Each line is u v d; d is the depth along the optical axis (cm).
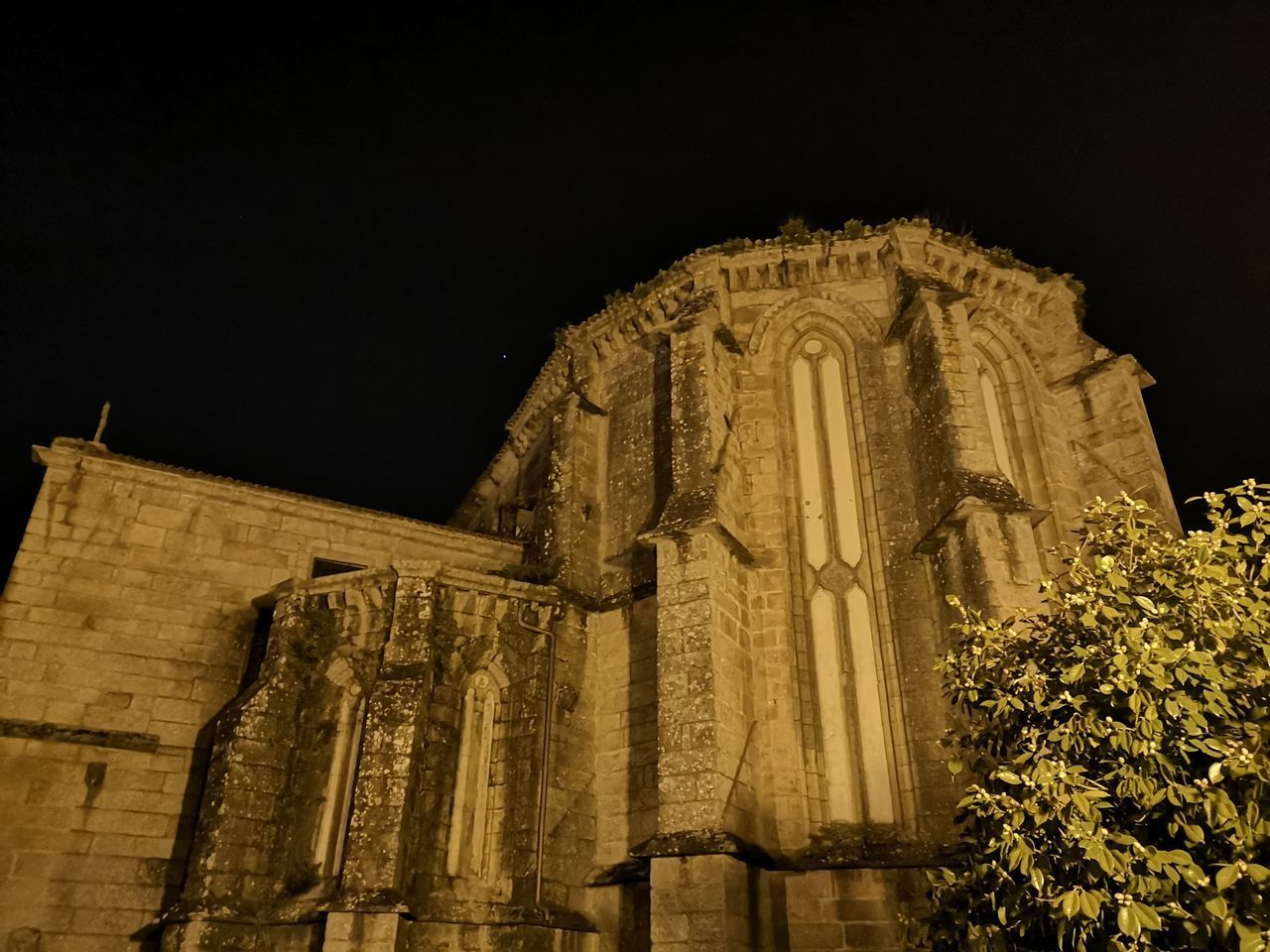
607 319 2383
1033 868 753
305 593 1930
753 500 1923
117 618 1983
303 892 1658
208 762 1938
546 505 2203
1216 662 802
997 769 863
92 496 2055
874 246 2122
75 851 1770
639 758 1811
